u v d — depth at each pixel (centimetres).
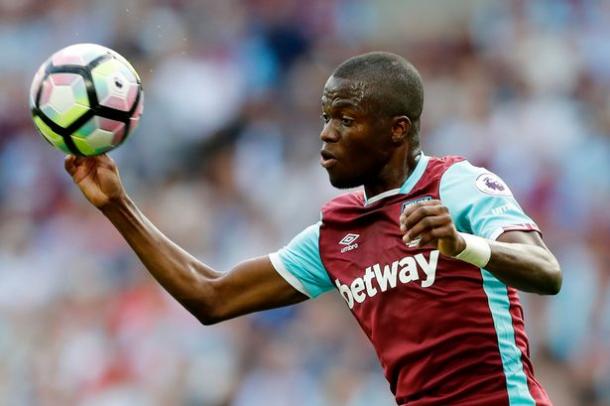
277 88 5600
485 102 5044
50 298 4984
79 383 4525
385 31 5800
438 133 5003
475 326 1691
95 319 4706
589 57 5159
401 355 1725
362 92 1725
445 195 1723
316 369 4100
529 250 1594
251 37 5803
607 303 4009
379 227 1759
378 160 1747
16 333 4878
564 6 5409
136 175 5369
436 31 5675
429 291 1700
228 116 5478
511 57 5300
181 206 5097
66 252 5100
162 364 4353
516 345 1711
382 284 1738
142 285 4666
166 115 5469
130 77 1777
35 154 5681
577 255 4188
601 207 4378
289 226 4794
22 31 6228
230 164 5266
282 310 4291
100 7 6156
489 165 4750
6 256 5253
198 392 4247
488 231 1664
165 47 5812
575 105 4906
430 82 5403
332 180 1761
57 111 1733
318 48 5766
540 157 4647
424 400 1714
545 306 4006
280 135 5303
